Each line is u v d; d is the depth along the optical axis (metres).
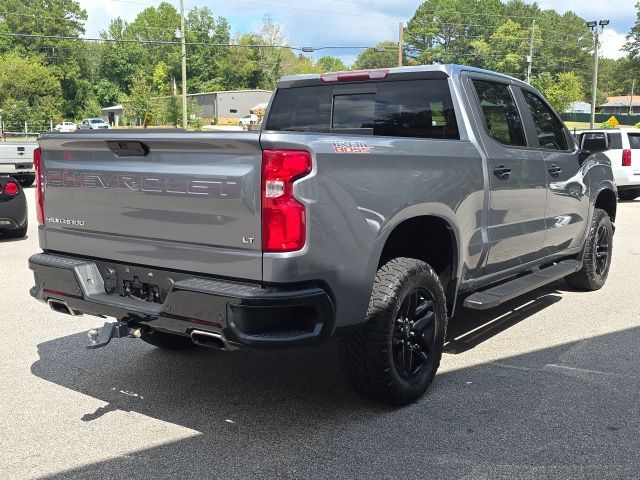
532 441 3.51
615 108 133.12
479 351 5.04
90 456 3.39
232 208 3.27
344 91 5.34
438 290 4.09
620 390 4.21
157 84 85.88
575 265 6.14
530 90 5.61
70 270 3.90
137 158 3.63
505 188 4.83
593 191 6.48
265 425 3.75
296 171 3.19
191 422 3.80
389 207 3.69
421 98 4.88
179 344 5.08
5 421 3.81
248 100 85.25
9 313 6.10
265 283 3.23
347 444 3.50
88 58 105.19
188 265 3.48
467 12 112.81
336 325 3.46
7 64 69.75
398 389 3.84
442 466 3.25
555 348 5.10
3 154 16.88
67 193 4.03
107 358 4.92
